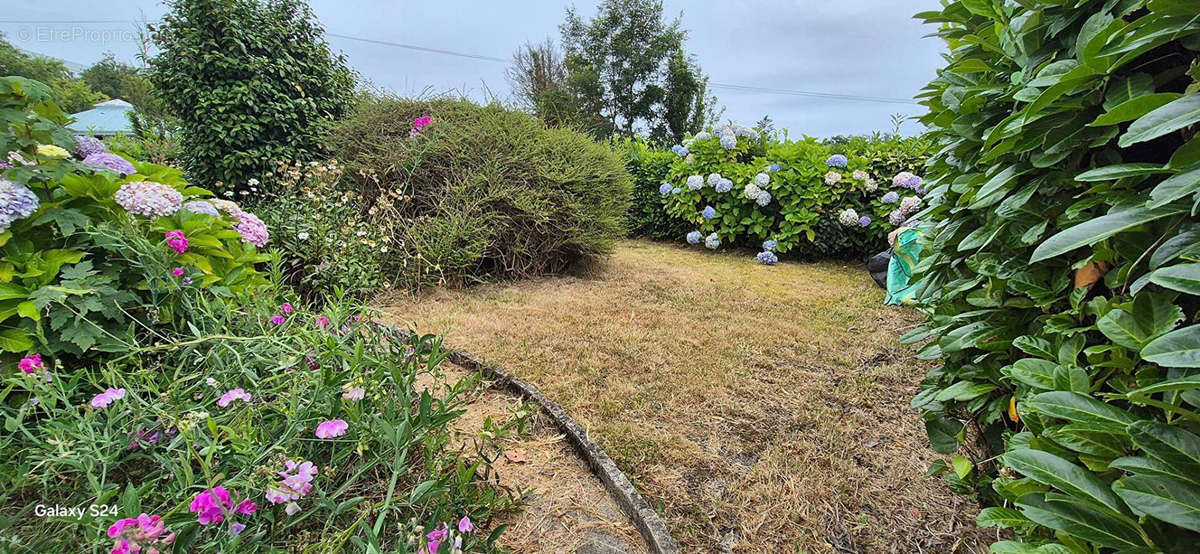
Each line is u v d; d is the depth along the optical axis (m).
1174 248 0.71
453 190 4.46
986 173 1.28
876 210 5.55
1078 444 0.84
